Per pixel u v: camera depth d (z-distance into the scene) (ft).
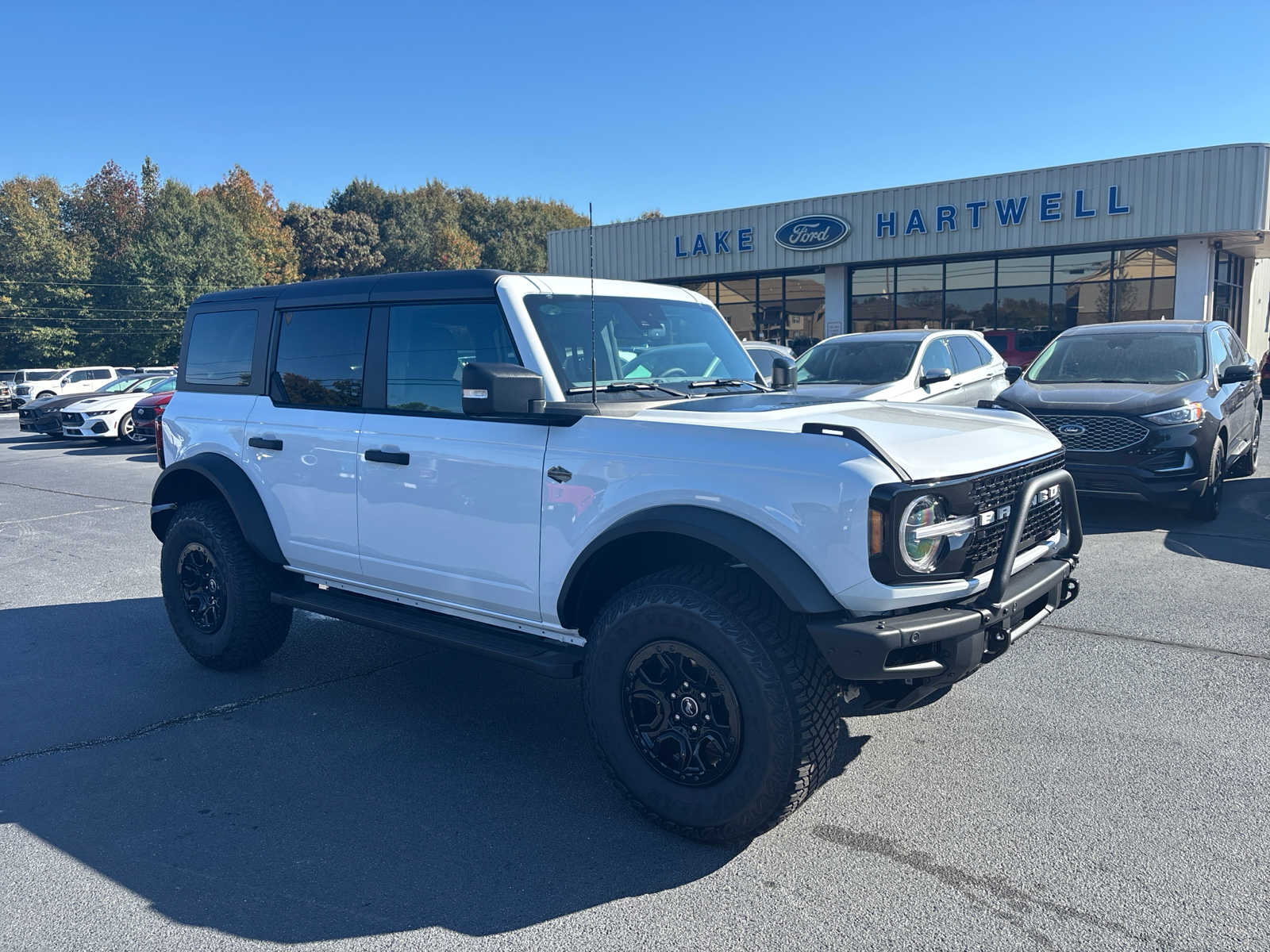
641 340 13.53
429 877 9.95
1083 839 10.44
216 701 15.29
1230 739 12.98
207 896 9.63
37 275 200.54
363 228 278.26
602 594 11.81
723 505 10.16
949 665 9.87
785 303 97.14
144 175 235.81
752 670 9.69
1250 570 21.86
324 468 14.33
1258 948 8.45
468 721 14.40
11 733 14.03
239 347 16.25
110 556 26.89
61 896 9.67
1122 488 26.09
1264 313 109.29
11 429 80.28
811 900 9.37
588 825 11.07
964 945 8.59
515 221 344.69
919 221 84.53
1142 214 74.43
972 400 35.78
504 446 12.01
